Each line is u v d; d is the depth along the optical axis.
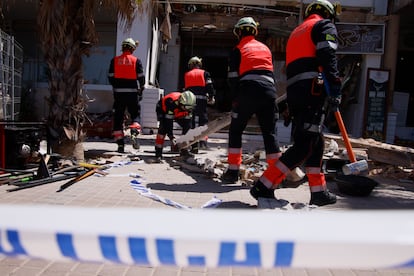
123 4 6.00
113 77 7.08
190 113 7.20
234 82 4.58
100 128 9.41
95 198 3.77
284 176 3.65
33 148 5.18
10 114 9.30
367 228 0.73
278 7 12.45
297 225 0.75
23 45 13.53
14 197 3.70
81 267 2.33
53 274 2.22
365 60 11.76
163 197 3.96
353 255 0.73
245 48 4.57
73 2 5.58
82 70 5.83
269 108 4.48
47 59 5.60
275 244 0.73
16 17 13.16
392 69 11.71
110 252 0.76
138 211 0.81
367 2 11.57
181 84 14.27
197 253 0.75
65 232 0.75
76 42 5.64
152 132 10.98
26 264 2.35
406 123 14.69
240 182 4.90
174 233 0.74
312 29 3.46
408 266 0.73
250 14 12.95
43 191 4.00
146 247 0.75
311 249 0.73
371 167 6.52
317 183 3.67
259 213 0.80
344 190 4.50
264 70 4.48
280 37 12.62
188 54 14.48
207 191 4.33
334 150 6.26
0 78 8.61
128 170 5.44
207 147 8.58
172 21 12.95
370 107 11.64
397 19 11.56
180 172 5.46
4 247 0.78
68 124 5.64
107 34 13.00
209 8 13.02
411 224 0.74
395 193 4.75
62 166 5.22
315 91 3.44
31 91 11.66
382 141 11.62
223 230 0.75
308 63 3.50
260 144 9.97
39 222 0.76
